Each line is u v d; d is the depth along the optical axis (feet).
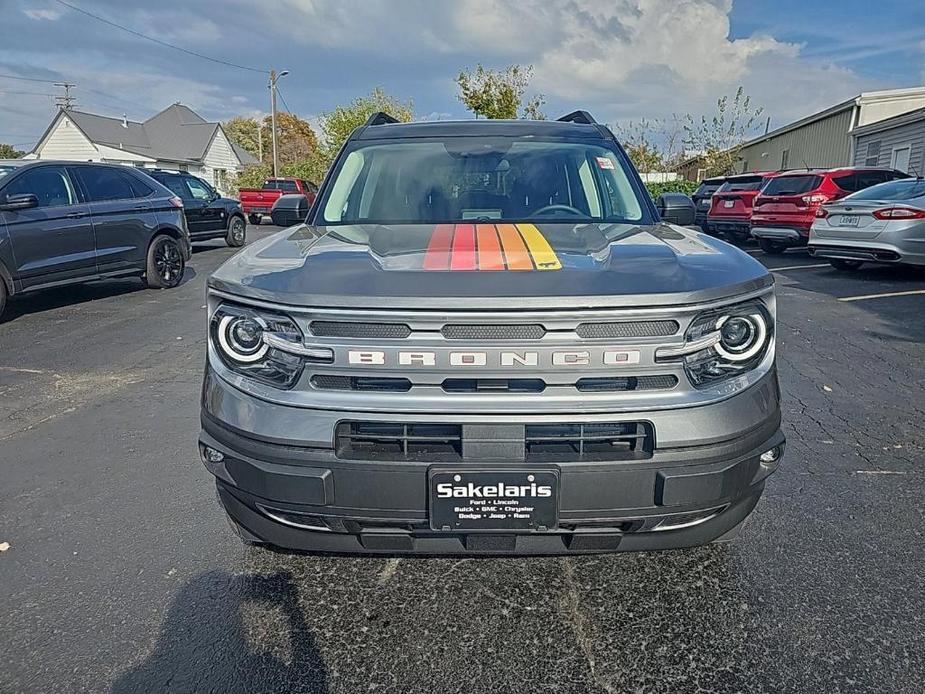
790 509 9.57
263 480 6.18
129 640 7.04
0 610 7.51
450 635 7.07
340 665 6.66
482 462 5.87
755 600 7.55
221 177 155.63
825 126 76.54
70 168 25.23
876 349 18.44
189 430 13.01
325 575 8.14
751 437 6.26
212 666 6.66
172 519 9.52
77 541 8.95
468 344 5.73
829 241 30.83
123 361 18.06
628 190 10.18
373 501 6.05
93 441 12.46
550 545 6.45
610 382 5.96
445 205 9.83
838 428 12.75
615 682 6.40
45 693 6.31
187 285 31.07
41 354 18.78
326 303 5.80
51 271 23.76
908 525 9.11
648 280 6.00
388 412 5.87
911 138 59.88
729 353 6.23
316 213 9.96
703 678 6.42
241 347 6.31
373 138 11.36
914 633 6.95
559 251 6.89
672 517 6.18
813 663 6.57
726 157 101.35
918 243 28.07
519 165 10.47
